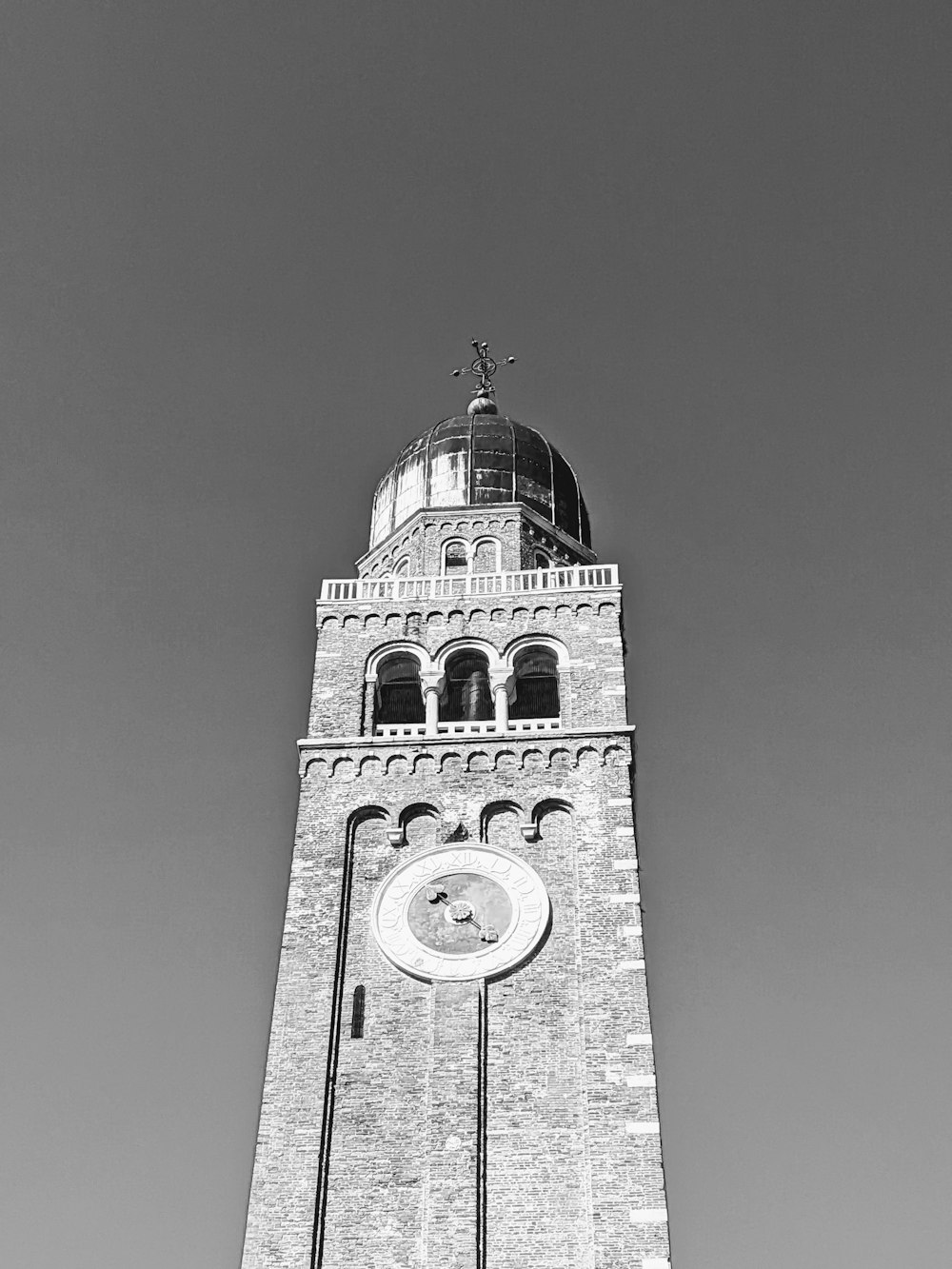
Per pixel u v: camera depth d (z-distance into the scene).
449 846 59.44
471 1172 51.28
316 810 60.84
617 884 57.91
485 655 66.19
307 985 56.06
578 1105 52.78
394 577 69.75
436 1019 54.91
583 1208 50.62
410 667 66.75
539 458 77.31
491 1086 53.41
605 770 61.28
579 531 76.44
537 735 62.16
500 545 72.94
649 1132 51.69
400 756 62.06
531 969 56.22
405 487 76.88
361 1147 52.31
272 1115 52.94
